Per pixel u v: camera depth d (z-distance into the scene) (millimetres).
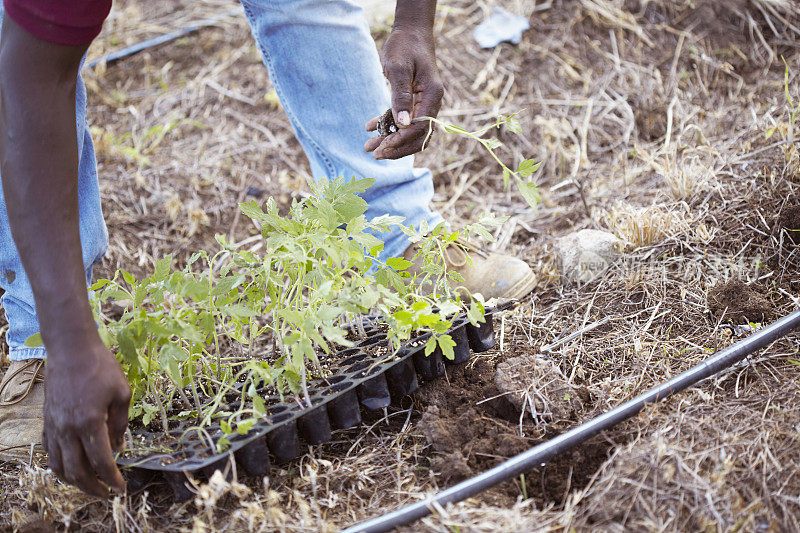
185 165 3234
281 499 1608
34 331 1821
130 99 3754
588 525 1424
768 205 2324
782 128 2557
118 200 3000
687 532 1382
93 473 1430
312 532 1481
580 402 1743
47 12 1275
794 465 1487
